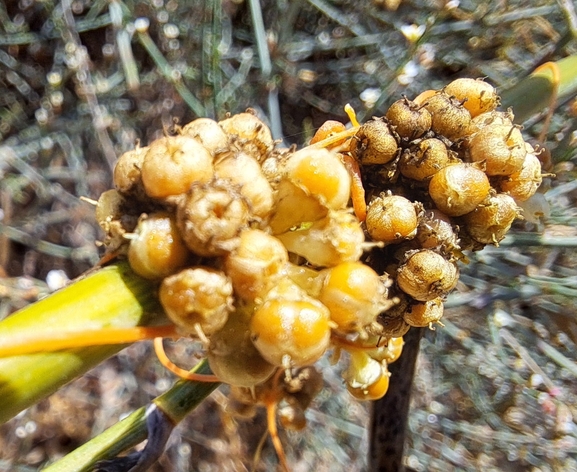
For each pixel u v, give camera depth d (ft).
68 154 0.40
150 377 0.37
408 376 0.16
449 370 0.35
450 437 0.36
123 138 0.39
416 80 0.36
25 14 0.42
